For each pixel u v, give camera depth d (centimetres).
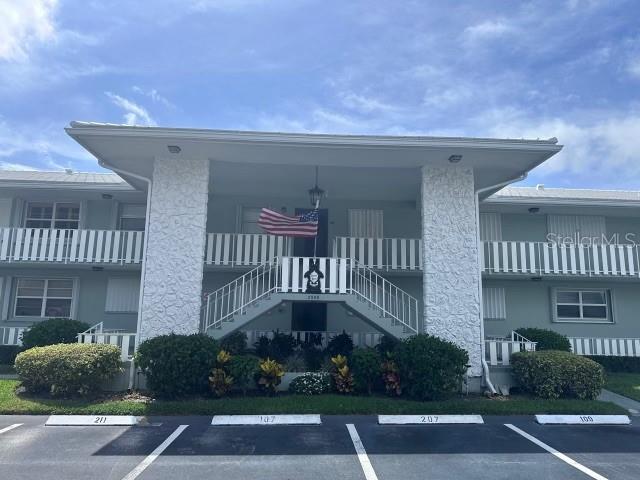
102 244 1598
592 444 804
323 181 1503
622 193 1927
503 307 1794
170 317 1196
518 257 1639
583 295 1841
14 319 1722
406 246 1584
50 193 1730
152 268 1211
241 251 1507
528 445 794
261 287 1538
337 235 1711
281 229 1271
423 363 1068
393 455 734
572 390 1118
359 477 641
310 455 730
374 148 1166
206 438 814
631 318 1817
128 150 1209
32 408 968
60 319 1490
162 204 1233
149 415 961
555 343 1529
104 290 1742
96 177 1808
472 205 1265
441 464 694
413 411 996
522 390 1198
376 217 1730
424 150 1173
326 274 1236
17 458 703
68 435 825
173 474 644
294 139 1139
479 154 1191
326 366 1194
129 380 1141
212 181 1520
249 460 704
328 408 991
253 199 1717
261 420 918
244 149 1189
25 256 1584
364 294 1401
